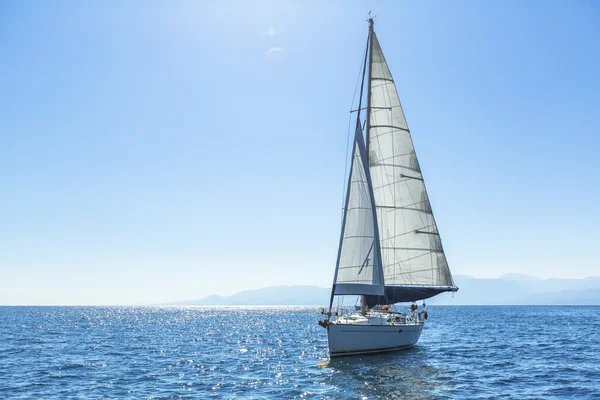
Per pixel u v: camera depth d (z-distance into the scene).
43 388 29.11
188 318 163.00
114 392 28.06
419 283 42.78
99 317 160.75
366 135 42.94
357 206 36.25
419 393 27.22
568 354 44.47
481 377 32.03
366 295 37.41
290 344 58.62
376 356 37.94
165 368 37.31
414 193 43.62
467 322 114.19
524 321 118.12
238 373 34.72
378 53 43.44
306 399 26.05
